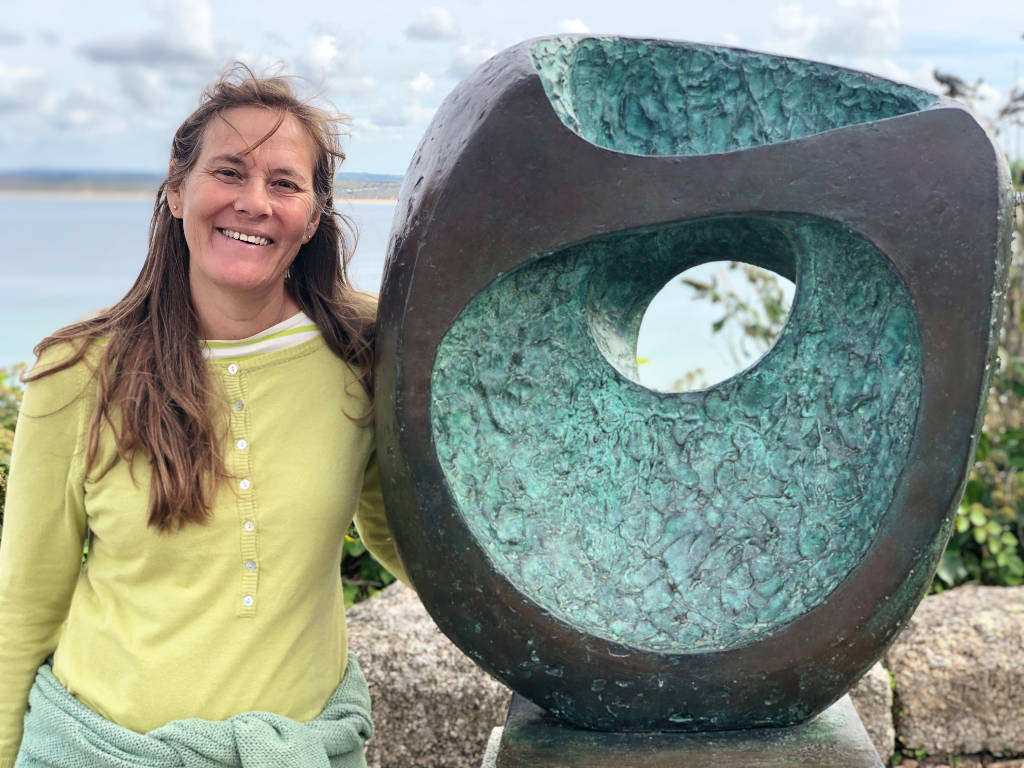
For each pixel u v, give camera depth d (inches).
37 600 64.2
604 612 64.1
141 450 60.9
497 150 59.6
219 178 61.5
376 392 63.5
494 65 61.6
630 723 63.6
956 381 59.1
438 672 99.9
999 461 132.1
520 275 63.9
